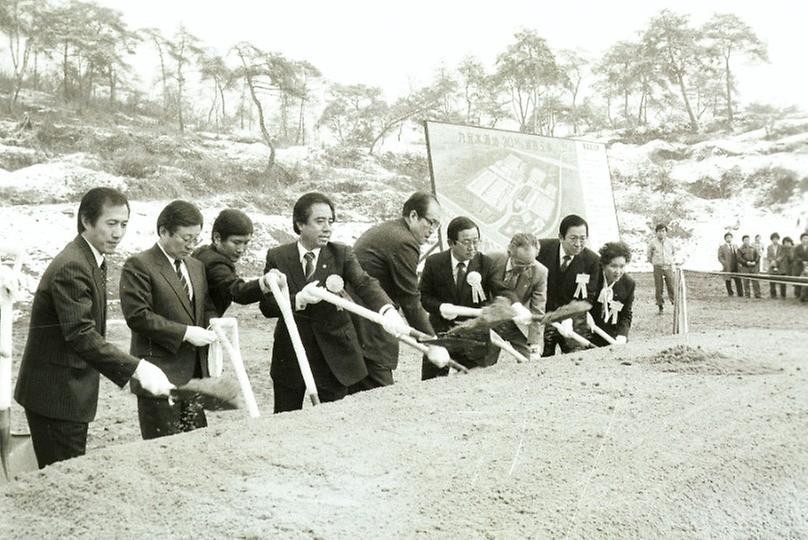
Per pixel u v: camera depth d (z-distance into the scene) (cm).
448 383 354
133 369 299
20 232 1633
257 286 388
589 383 351
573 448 257
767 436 280
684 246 3012
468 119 4447
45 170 2348
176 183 2570
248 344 1009
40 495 219
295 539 187
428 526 197
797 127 4197
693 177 3731
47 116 3006
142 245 1811
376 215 2844
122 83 3825
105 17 3653
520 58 4325
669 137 4434
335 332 404
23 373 312
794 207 3431
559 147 1420
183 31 3850
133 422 599
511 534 195
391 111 4359
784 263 1531
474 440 262
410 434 268
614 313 550
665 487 231
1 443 310
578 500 217
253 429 272
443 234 1228
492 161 1311
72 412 310
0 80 3266
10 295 313
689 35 4653
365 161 3666
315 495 213
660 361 403
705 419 297
